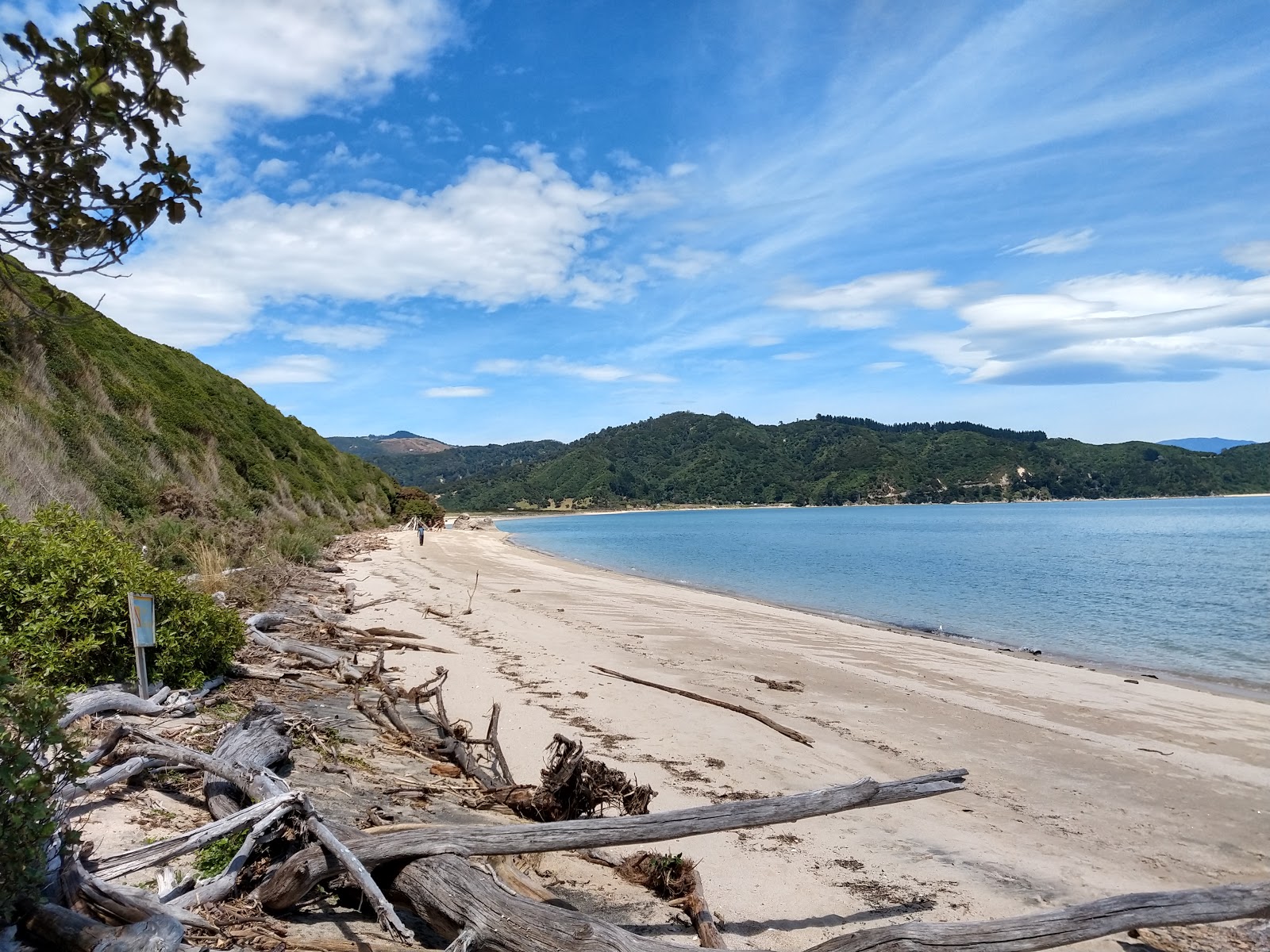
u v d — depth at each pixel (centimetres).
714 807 374
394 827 361
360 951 294
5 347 1572
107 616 602
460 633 1209
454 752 580
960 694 937
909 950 293
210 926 286
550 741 660
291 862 316
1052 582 2520
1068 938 303
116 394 2089
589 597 1830
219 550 1480
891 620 1731
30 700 263
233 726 497
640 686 885
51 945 253
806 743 690
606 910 369
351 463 5734
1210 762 696
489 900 298
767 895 400
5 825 245
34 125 240
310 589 1556
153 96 250
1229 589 2280
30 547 614
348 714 689
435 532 5084
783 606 1953
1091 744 739
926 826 516
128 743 428
